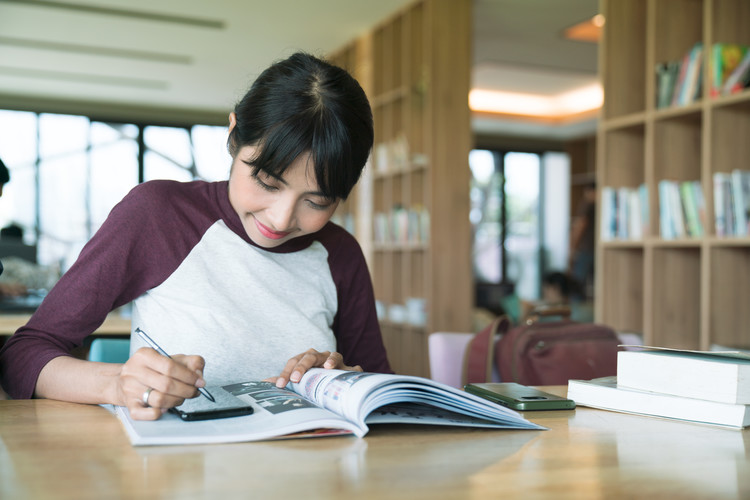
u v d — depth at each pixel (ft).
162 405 2.73
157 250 3.89
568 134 34.04
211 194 4.16
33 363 3.41
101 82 25.57
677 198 9.11
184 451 2.39
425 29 14.87
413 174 15.80
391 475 2.16
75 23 18.71
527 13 17.04
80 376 3.20
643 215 9.63
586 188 34.50
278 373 4.03
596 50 20.53
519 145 34.83
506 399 3.47
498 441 2.66
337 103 3.19
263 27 18.76
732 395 2.97
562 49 20.43
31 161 27.91
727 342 8.68
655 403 3.21
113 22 18.60
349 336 4.63
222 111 30.25
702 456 2.48
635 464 2.36
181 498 1.90
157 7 17.34
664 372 3.21
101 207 28.89
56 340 3.66
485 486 2.07
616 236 10.07
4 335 8.91
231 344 3.91
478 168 34.78
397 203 17.01
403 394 2.78
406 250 15.92
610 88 10.12
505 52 20.81
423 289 16.12
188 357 2.89
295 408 2.84
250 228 3.88
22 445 2.46
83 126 28.66
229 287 4.02
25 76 24.70
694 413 3.08
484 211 34.88
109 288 3.76
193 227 4.01
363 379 2.91
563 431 2.88
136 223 3.85
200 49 21.07
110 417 2.96
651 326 9.39
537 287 35.45
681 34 9.66
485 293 30.40
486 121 31.07
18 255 14.32
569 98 30.60
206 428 2.60
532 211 35.63
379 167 17.51
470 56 14.84
